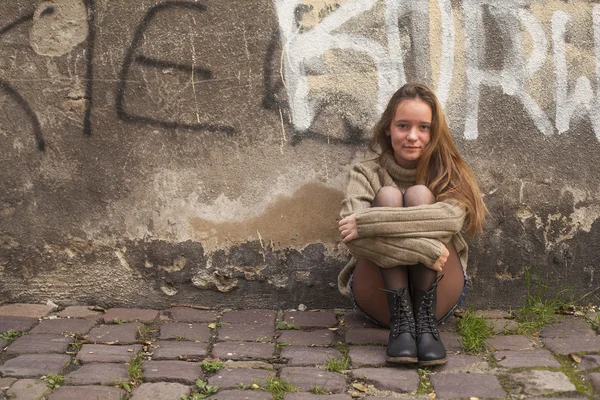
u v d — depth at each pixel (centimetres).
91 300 361
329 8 344
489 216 354
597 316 339
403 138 312
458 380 279
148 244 359
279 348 313
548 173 352
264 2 344
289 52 346
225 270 360
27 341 316
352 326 338
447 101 349
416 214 294
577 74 347
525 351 305
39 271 361
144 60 348
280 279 360
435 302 304
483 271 359
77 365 295
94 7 345
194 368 290
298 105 349
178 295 361
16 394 267
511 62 346
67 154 354
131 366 288
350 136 351
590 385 273
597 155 351
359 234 297
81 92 350
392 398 267
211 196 355
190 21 345
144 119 351
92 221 357
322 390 271
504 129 350
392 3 344
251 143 352
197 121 351
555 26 345
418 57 346
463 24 345
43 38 347
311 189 354
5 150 354
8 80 350
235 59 347
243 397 266
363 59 347
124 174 354
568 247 357
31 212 358
